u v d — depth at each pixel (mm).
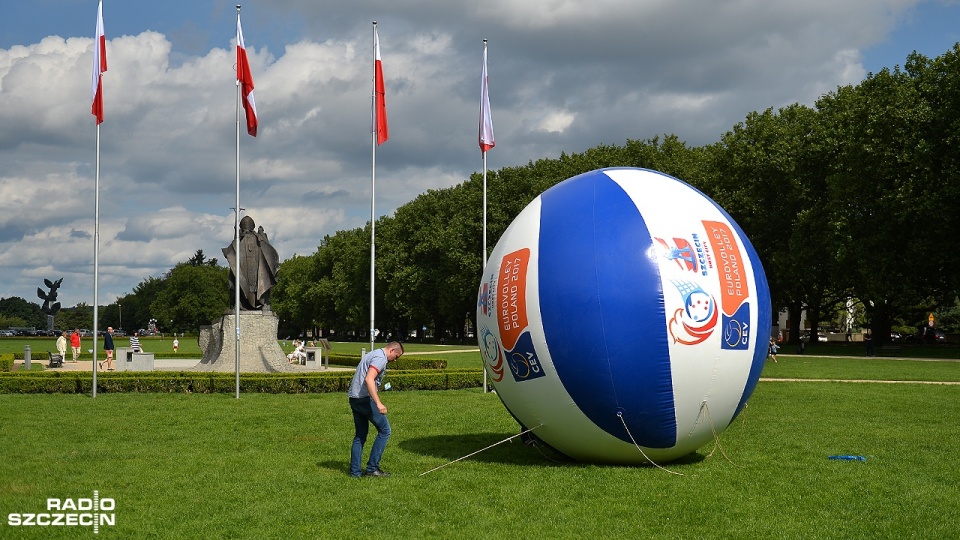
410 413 21047
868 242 49438
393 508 10930
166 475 12961
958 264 47875
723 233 13148
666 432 12711
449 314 82250
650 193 13156
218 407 22391
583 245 12609
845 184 49969
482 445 15984
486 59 27375
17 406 22625
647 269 12328
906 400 23953
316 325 124125
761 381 30844
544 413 13102
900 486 12164
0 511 10797
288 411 21422
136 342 47656
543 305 12641
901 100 47156
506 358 13242
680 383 12367
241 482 12461
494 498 11430
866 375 34156
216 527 10070
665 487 11984
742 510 10727
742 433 17359
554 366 12602
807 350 57938
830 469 13367
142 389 27062
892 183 48750
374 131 28500
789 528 9961
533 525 10102
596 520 10297
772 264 56656
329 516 10570
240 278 33500
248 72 26938
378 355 12984
